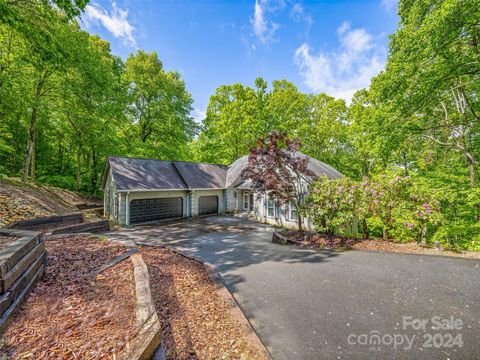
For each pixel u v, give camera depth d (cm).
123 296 306
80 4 651
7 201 872
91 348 199
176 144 2261
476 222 884
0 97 1059
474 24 661
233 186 1769
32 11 709
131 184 1292
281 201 1010
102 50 1806
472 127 1036
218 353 265
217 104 2430
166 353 258
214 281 482
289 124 2170
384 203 760
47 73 1163
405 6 984
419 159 1253
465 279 461
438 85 827
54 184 1867
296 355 269
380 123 1001
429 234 876
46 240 609
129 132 1994
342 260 610
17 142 1658
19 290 270
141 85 1966
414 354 268
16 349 197
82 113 1415
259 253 720
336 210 868
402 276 487
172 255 677
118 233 1058
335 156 2217
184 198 1573
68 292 314
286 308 376
